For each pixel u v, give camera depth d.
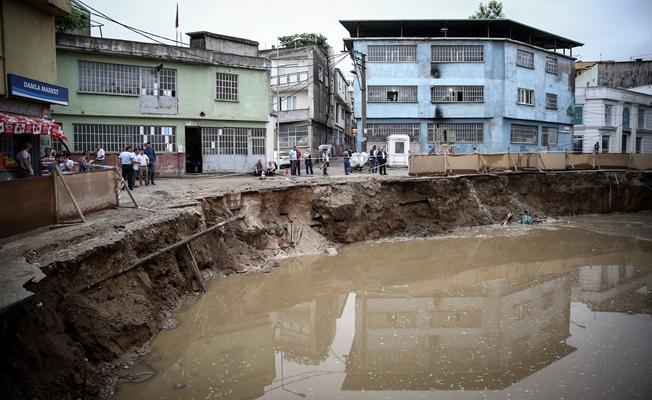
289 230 17.48
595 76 52.94
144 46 25.72
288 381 8.16
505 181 25.72
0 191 8.61
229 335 10.12
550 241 20.27
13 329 5.73
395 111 37.41
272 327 10.76
